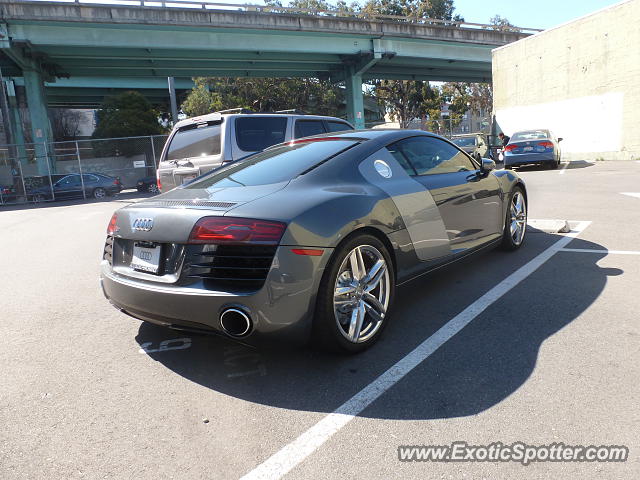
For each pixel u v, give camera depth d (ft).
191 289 8.27
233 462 6.48
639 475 5.84
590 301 11.53
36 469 6.50
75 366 9.77
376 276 9.74
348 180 10.15
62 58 87.86
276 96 139.64
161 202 9.62
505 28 116.78
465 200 12.98
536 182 38.68
